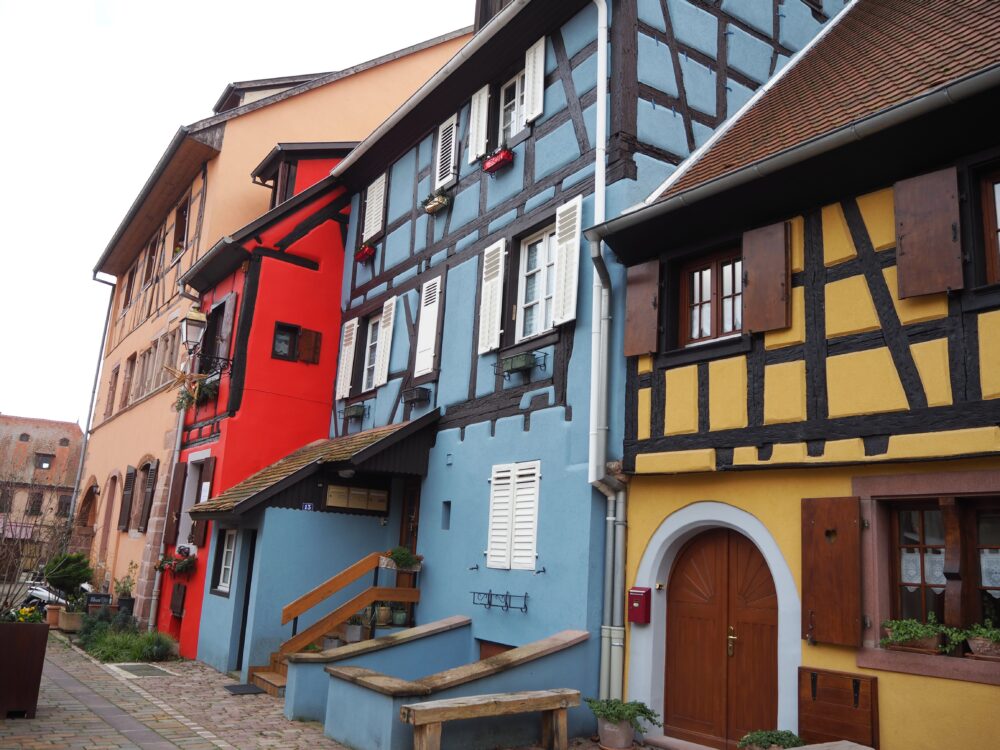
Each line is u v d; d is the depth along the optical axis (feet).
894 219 18.88
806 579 19.17
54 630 46.06
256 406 41.11
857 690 17.80
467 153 34.81
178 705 26.84
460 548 30.22
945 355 17.52
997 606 16.83
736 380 21.62
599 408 24.56
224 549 37.78
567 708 22.38
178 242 54.70
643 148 26.25
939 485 17.39
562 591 24.98
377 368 38.96
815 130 21.83
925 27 25.23
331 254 44.83
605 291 25.30
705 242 23.29
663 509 23.25
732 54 29.68
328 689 23.94
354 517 35.27
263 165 47.80
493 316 30.68
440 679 21.52
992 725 15.76
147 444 51.93
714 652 21.98
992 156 17.43
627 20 26.91
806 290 20.54
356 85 54.65
